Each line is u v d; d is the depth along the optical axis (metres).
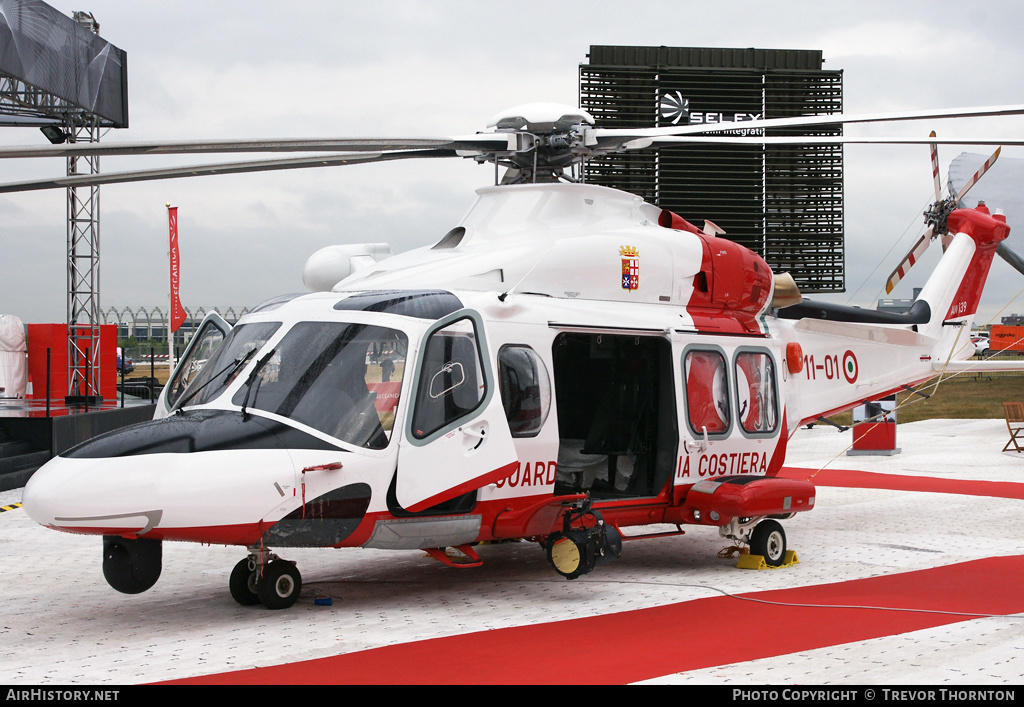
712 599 6.77
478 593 7.12
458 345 6.76
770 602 6.64
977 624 5.90
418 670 4.80
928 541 9.55
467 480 6.55
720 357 8.68
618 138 8.36
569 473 8.56
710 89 27.73
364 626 5.89
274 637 5.58
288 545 6.12
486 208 8.32
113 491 5.47
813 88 27.89
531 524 7.08
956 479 15.02
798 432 23.92
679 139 8.32
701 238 8.93
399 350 6.54
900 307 15.98
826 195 27.78
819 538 9.84
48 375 15.67
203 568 8.47
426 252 8.09
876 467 16.73
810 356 10.32
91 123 21.69
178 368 7.61
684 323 8.45
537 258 7.68
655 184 27.59
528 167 8.85
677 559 8.93
